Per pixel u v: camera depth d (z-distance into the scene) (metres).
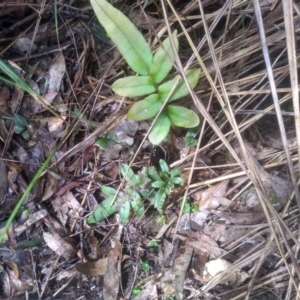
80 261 0.36
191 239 0.37
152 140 0.31
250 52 0.36
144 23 0.38
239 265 0.35
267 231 0.36
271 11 0.36
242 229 0.37
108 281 0.35
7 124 0.37
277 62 0.38
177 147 0.37
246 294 0.35
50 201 0.37
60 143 0.34
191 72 0.31
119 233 0.37
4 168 0.37
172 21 0.38
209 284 0.35
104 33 0.40
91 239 0.37
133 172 0.36
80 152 0.37
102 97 0.38
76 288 0.36
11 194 0.37
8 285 0.36
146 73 0.30
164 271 0.36
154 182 0.35
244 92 0.35
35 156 0.37
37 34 0.40
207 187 0.37
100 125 0.37
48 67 0.39
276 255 0.36
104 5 0.28
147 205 0.37
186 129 0.37
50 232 0.37
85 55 0.39
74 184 0.37
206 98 0.36
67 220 0.37
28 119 0.38
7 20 0.41
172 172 0.35
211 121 0.30
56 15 0.37
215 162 0.38
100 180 0.37
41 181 0.37
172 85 0.31
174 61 0.30
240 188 0.37
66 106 0.38
